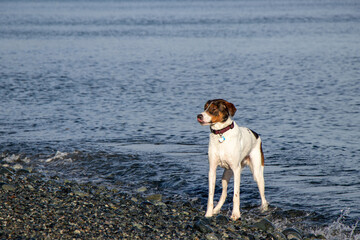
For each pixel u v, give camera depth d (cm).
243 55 3741
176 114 1703
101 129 1479
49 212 693
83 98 2009
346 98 1944
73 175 1059
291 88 2231
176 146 1292
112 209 761
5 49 4316
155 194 910
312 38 4956
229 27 6850
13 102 1903
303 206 856
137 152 1229
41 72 2844
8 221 633
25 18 10188
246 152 823
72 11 13975
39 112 1719
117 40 5231
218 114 751
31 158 1181
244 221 780
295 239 689
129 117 1652
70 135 1403
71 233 616
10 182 891
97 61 3472
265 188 957
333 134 1397
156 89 2253
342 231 749
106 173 1072
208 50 4172
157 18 9788
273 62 3253
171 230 678
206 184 997
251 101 1936
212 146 779
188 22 8244
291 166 1101
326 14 9750
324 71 2750
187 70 2942
